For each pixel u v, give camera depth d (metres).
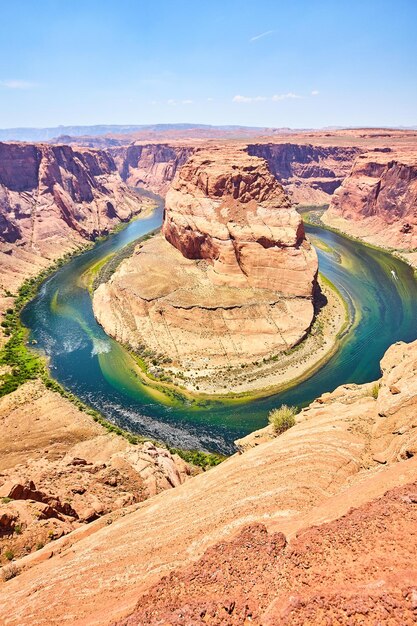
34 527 24.36
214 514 21.06
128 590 16.48
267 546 13.73
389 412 25.84
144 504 27.53
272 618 10.55
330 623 9.88
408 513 13.42
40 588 18.55
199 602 11.79
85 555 20.53
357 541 12.78
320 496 20.61
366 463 23.86
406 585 10.44
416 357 29.34
